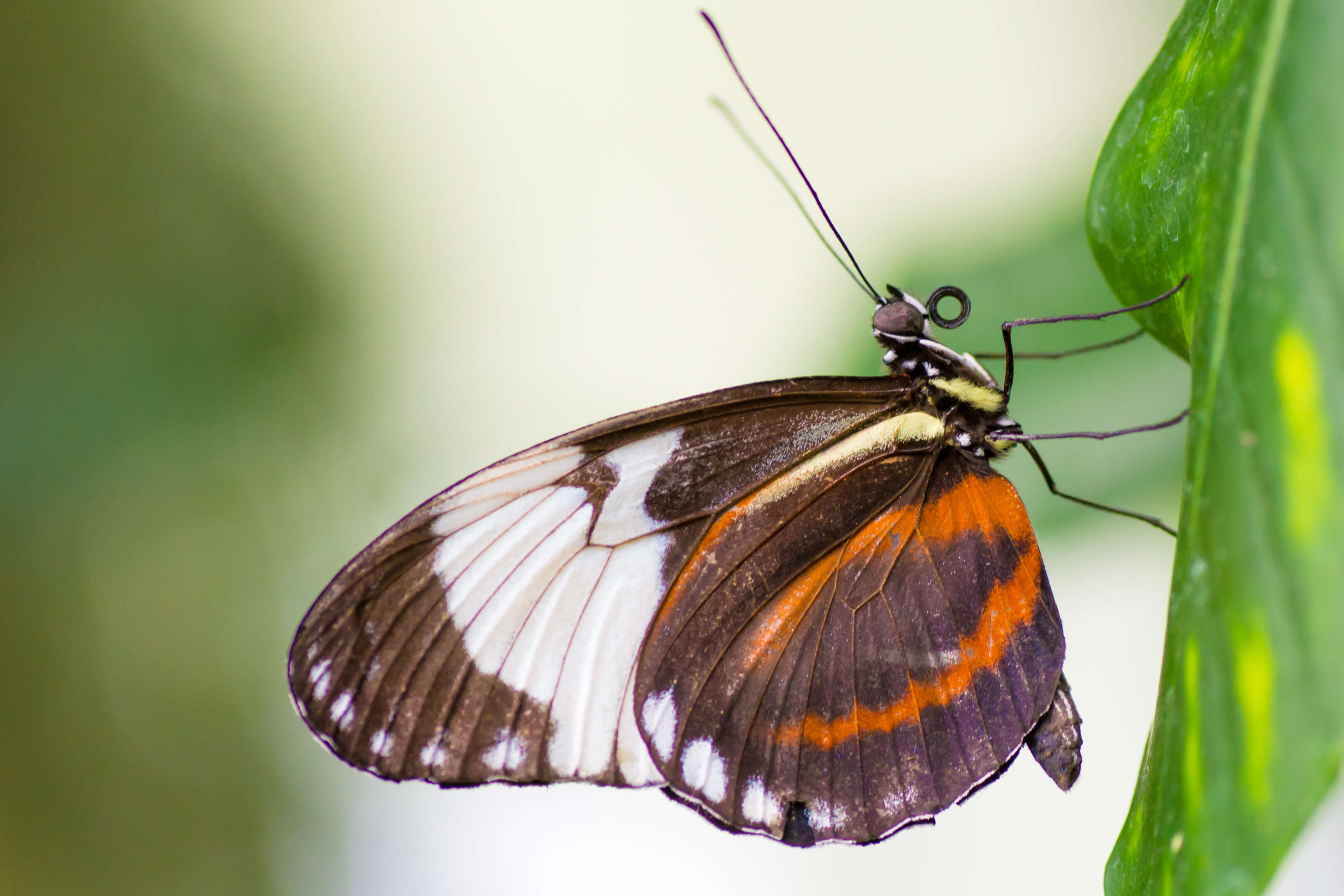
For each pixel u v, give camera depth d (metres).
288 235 0.64
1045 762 0.41
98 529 0.53
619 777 0.41
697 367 0.69
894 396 0.41
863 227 0.58
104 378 0.53
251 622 0.60
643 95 0.71
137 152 0.58
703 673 0.41
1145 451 0.41
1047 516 0.42
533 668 0.41
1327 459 0.30
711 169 0.70
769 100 0.65
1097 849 0.53
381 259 0.69
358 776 0.62
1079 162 0.42
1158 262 0.39
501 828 0.60
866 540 0.41
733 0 0.67
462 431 0.68
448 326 0.71
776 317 0.68
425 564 0.41
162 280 0.57
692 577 0.41
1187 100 0.39
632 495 0.41
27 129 0.55
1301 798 0.28
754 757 0.42
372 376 0.68
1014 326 0.42
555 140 0.73
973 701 0.41
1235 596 0.31
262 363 0.60
